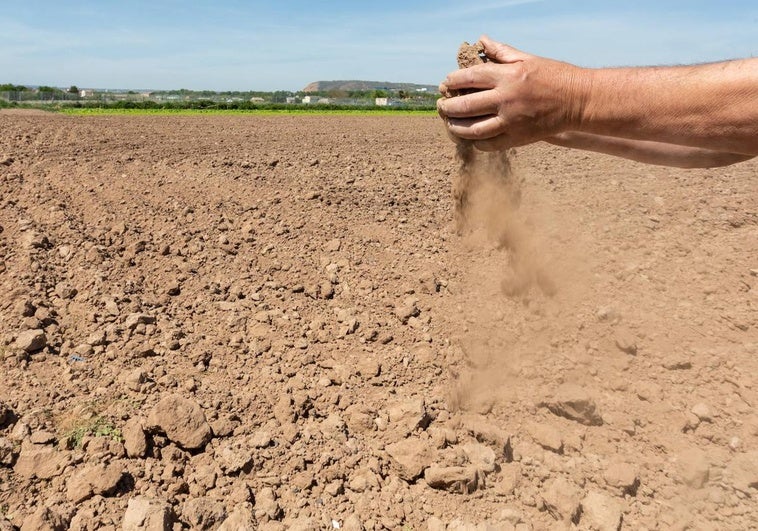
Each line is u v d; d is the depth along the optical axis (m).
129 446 2.59
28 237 4.88
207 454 2.66
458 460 2.57
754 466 2.62
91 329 3.73
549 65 1.41
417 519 2.37
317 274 4.86
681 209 6.55
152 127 16.25
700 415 2.99
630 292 4.40
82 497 2.34
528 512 2.41
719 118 1.30
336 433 2.84
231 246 5.29
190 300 4.28
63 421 2.80
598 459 2.73
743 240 5.39
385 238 5.82
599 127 1.41
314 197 6.96
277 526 2.24
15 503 2.32
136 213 6.07
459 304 4.33
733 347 3.62
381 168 9.65
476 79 1.45
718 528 2.33
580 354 3.56
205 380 3.27
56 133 12.27
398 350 3.67
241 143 12.74
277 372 3.38
